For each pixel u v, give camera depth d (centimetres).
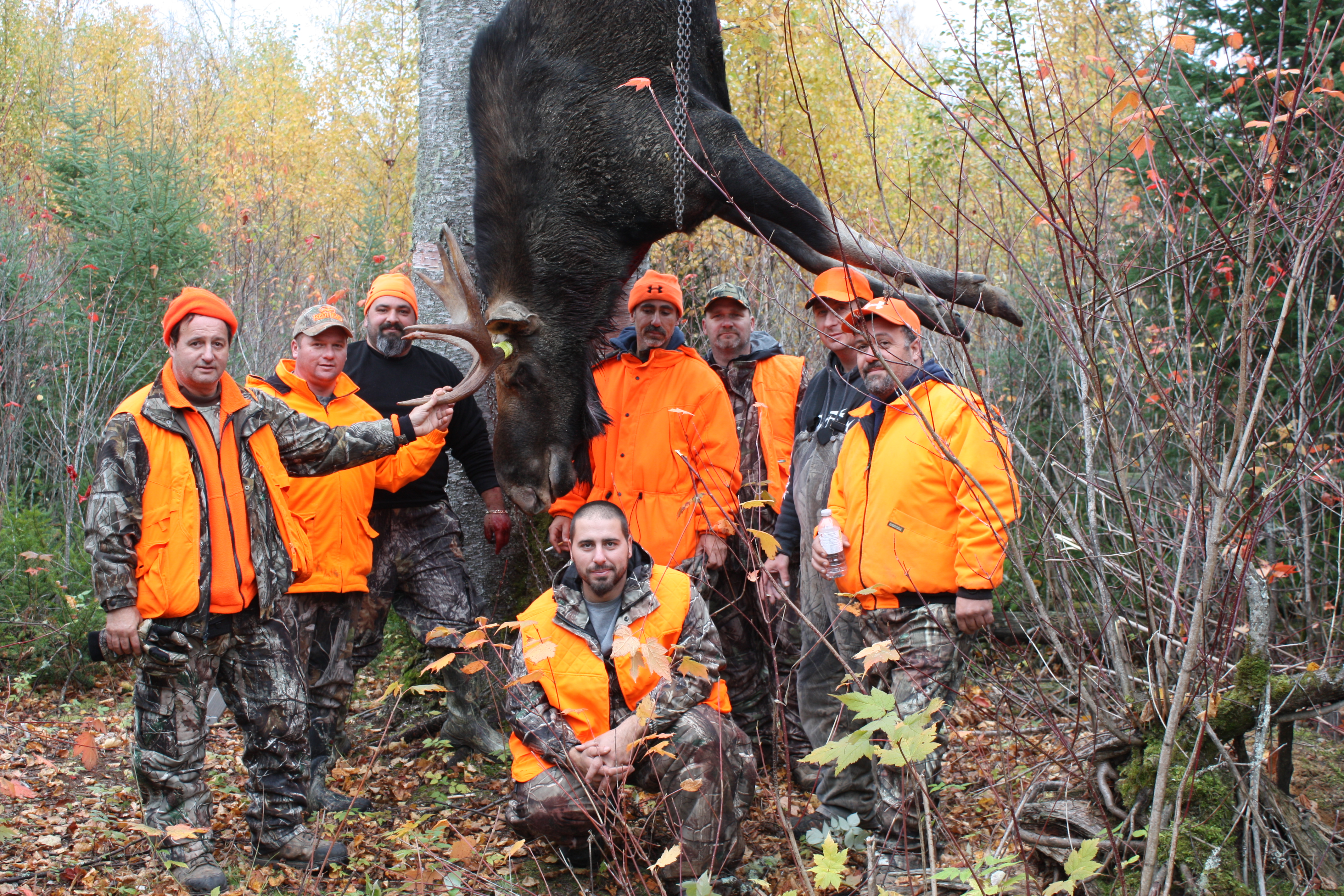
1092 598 379
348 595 404
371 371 434
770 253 575
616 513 317
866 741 193
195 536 312
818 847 342
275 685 334
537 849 346
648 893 279
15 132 1448
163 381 318
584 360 446
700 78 447
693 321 702
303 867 334
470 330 376
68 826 356
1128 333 252
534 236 439
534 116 435
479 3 509
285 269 878
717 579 415
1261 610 273
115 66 1994
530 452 442
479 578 498
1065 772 330
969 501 306
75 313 782
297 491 382
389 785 406
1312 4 460
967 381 310
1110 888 268
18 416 691
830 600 358
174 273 820
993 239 276
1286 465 298
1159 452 339
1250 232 222
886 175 423
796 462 383
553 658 320
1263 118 460
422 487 429
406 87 1864
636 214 430
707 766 305
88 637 313
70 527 620
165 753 316
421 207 521
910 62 262
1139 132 411
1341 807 318
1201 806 268
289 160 1730
